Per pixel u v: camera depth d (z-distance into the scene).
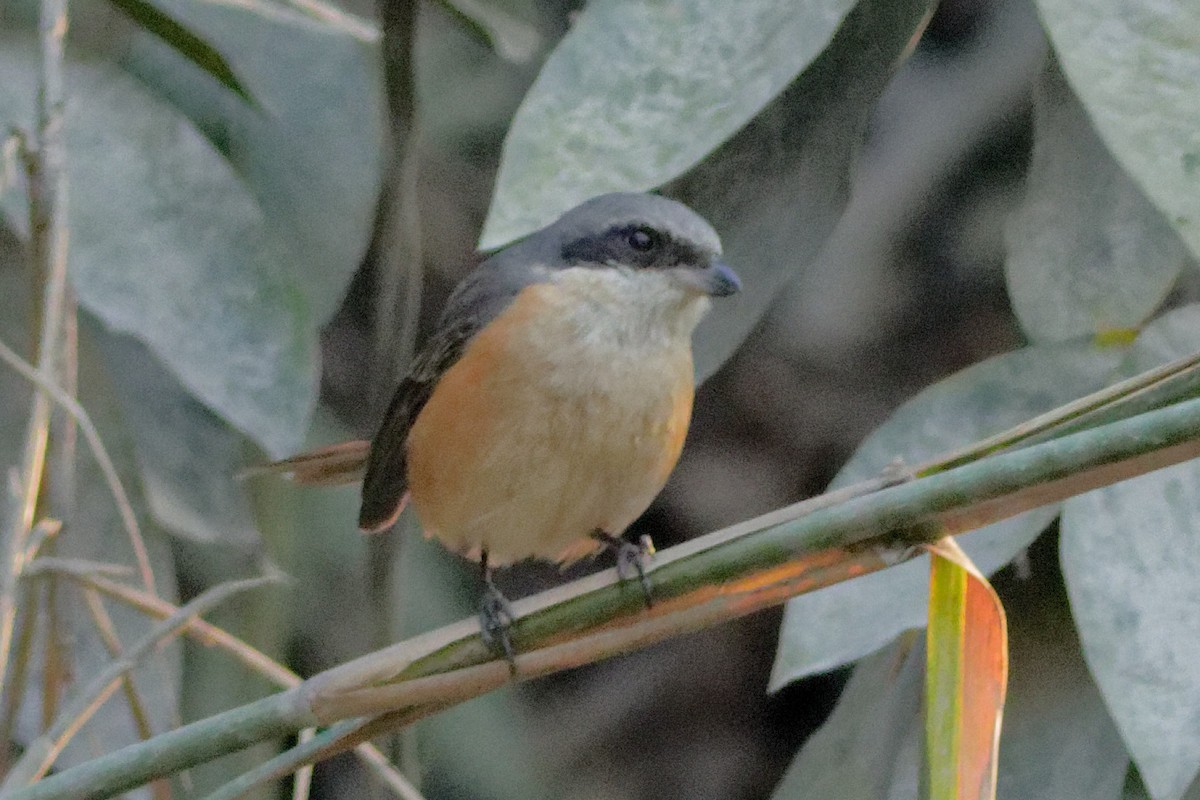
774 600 4.35
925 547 4.34
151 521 4.49
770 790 4.75
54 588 4.41
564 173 4.37
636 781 4.75
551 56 4.38
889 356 4.74
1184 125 4.34
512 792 4.68
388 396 4.50
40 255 4.41
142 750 4.36
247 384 4.44
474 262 4.73
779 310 4.74
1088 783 4.43
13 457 4.48
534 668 4.36
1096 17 4.34
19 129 4.41
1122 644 4.38
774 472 4.75
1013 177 4.70
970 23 4.71
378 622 4.51
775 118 4.43
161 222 4.45
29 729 4.47
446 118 4.65
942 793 4.34
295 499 4.58
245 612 4.53
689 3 4.38
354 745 4.36
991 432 4.43
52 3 4.41
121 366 4.49
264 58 4.49
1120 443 4.33
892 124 4.71
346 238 4.48
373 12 4.52
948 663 4.34
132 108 4.45
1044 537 4.44
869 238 4.72
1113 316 4.43
